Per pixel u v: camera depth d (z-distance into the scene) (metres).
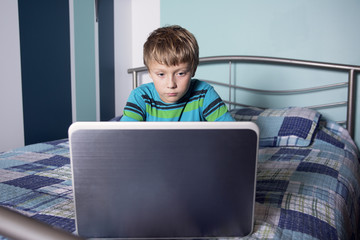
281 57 2.20
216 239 0.69
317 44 2.11
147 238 0.66
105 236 0.66
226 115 1.02
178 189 0.62
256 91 2.29
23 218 0.40
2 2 1.74
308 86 2.16
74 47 2.20
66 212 0.89
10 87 1.81
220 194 0.63
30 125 1.94
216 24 2.35
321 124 1.98
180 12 2.44
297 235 0.78
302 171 1.30
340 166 1.41
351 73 1.97
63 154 1.57
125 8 2.59
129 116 0.99
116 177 0.61
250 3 2.24
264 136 1.78
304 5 2.12
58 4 2.06
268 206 0.95
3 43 1.76
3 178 1.19
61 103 2.13
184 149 0.60
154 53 0.84
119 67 2.60
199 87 1.05
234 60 2.28
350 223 1.08
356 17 2.02
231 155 0.61
